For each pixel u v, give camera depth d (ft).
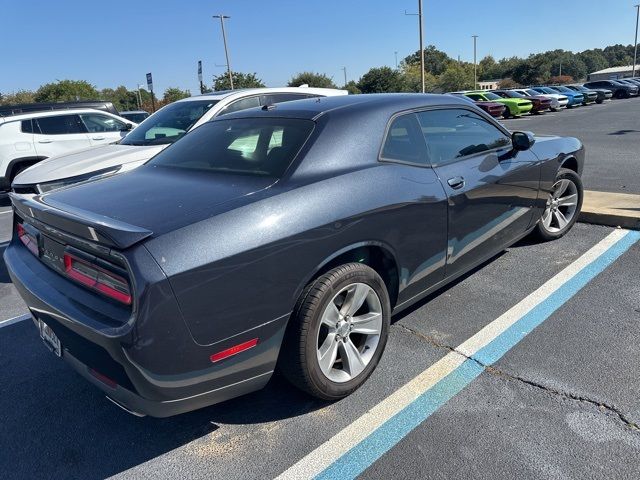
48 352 12.00
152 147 18.52
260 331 7.78
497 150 12.86
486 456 7.65
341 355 9.19
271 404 9.30
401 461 7.70
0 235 23.58
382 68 195.83
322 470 7.69
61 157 19.58
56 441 8.81
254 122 10.80
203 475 7.79
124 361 6.81
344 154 9.34
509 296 12.73
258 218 7.75
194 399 7.47
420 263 10.36
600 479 7.07
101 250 7.19
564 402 8.70
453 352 10.47
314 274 8.33
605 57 551.18
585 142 43.75
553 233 16.07
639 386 8.97
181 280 6.88
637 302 11.94
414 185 10.00
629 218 16.93
